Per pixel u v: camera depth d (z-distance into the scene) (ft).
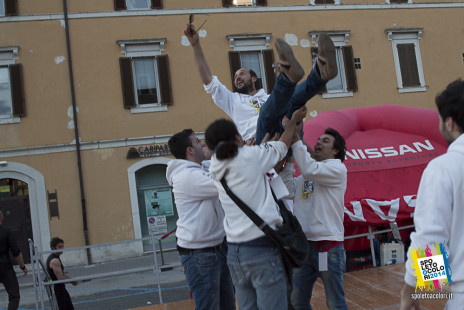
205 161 12.85
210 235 11.54
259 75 55.26
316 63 9.07
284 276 8.64
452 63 59.88
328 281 11.72
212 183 11.24
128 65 51.57
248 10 54.95
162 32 52.90
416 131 27.09
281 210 9.15
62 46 50.62
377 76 57.67
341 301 11.73
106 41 51.52
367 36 57.98
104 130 50.52
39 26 50.39
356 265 24.61
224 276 12.38
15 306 22.57
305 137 24.43
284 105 9.36
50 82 50.06
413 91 58.23
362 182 24.17
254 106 12.66
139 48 52.19
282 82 9.00
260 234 8.51
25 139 49.08
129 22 52.19
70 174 49.37
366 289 19.43
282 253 8.57
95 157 49.98
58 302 22.47
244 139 12.33
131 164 50.67
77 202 49.16
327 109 55.93
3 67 49.98
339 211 11.72
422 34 59.47
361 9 58.08
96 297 30.50
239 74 13.15
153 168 52.60
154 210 52.01
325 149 12.44
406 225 26.05
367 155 25.55
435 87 59.00
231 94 13.05
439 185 5.85
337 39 57.06
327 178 11.14
